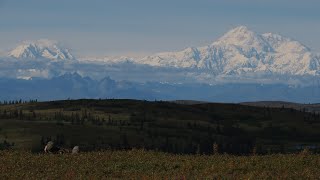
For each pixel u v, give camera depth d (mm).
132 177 61812
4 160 75750
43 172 67062
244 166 66188
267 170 63594
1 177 63562
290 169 64938
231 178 57656
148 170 67062
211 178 57750
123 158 76062
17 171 67188
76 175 64250
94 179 61344
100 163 72438
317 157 73375
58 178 62812
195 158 75188
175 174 61062
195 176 59500
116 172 66250
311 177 58594
